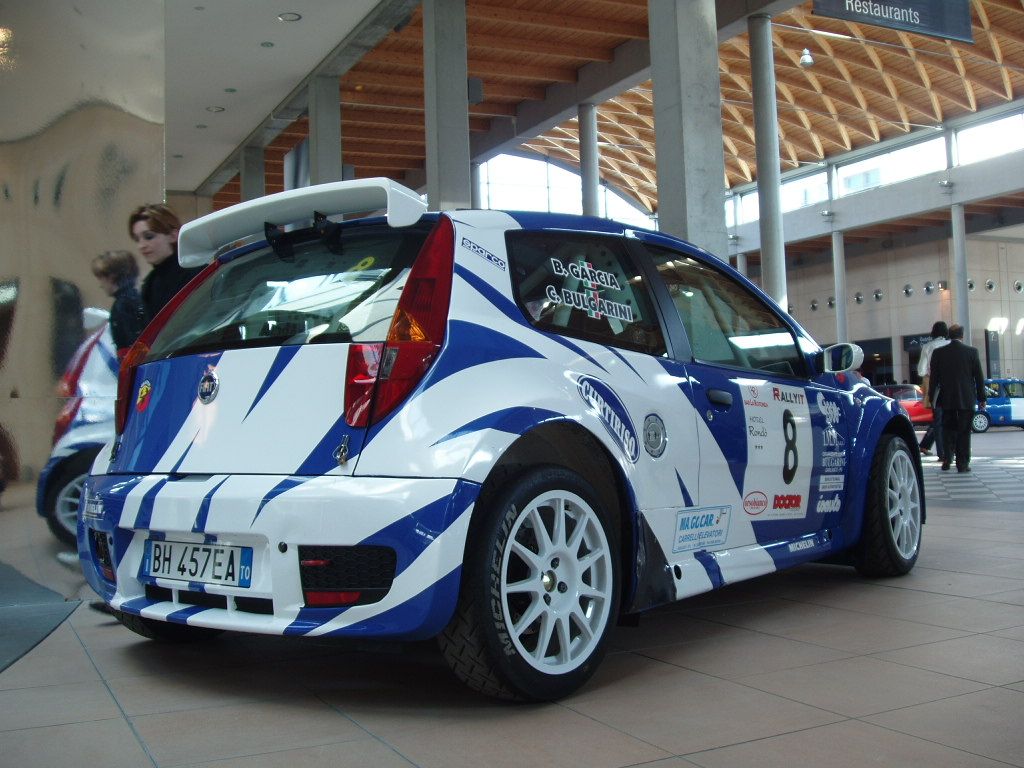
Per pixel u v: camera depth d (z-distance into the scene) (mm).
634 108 26156
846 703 2213
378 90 17625
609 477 2521
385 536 2025
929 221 30578
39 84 4043
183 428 2383
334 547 2059
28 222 3994
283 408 2213
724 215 7480
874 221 28656
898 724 2059
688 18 7438
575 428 2375
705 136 7430
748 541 3025
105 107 4137
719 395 2908
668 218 7512
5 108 3988
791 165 31656
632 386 2588
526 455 2604
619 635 2953
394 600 2023
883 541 3688
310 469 2127
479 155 20672
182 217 20172
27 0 4047
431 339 2164
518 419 2195
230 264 2740
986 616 3084
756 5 14258
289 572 2080
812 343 3617
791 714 2135
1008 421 21641
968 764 1821
